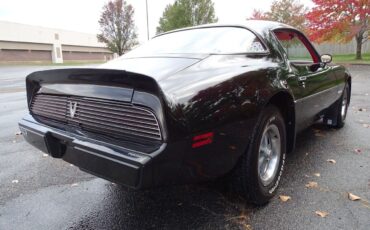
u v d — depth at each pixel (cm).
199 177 203
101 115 210
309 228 227
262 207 258
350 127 499
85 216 253
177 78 203
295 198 271
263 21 315
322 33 1838
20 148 430
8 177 331
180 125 181
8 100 883
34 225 241
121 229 234
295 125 299
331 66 420
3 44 3991
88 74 212
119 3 3328
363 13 1728
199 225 236
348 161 353
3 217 253
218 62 242
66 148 229
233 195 268
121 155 186
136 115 192
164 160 180
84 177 329
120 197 283
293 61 311
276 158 273
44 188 304
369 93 854
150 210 259
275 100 274
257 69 246
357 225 230
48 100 256
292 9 2420
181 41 295
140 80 187
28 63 4088
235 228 230
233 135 215
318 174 318
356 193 278
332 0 1758
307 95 320
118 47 3422
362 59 2089
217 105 201
